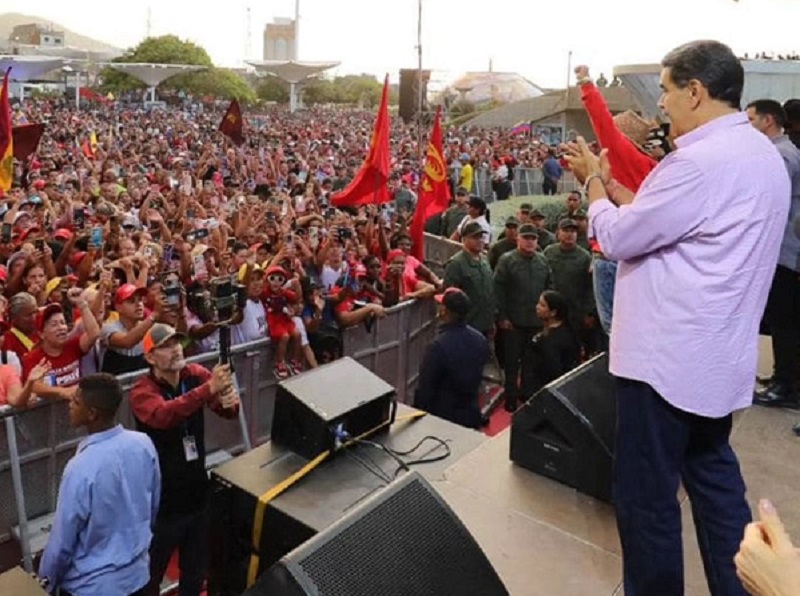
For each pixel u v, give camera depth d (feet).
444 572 8.75
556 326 25.18
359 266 30.83
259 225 40.45
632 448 8.30
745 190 7.62
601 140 11.19
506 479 13.71
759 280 7.86
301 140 136.36
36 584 8.84
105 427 13.62
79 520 13.15
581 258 29.84
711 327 7.71
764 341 22.47
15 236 34.42
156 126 147.74
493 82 221.46
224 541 12.94
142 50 264.52
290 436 13.76
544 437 13.75
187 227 40.14
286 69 231.50
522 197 78.02
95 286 24.90
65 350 19.88
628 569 8.55
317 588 7.96
